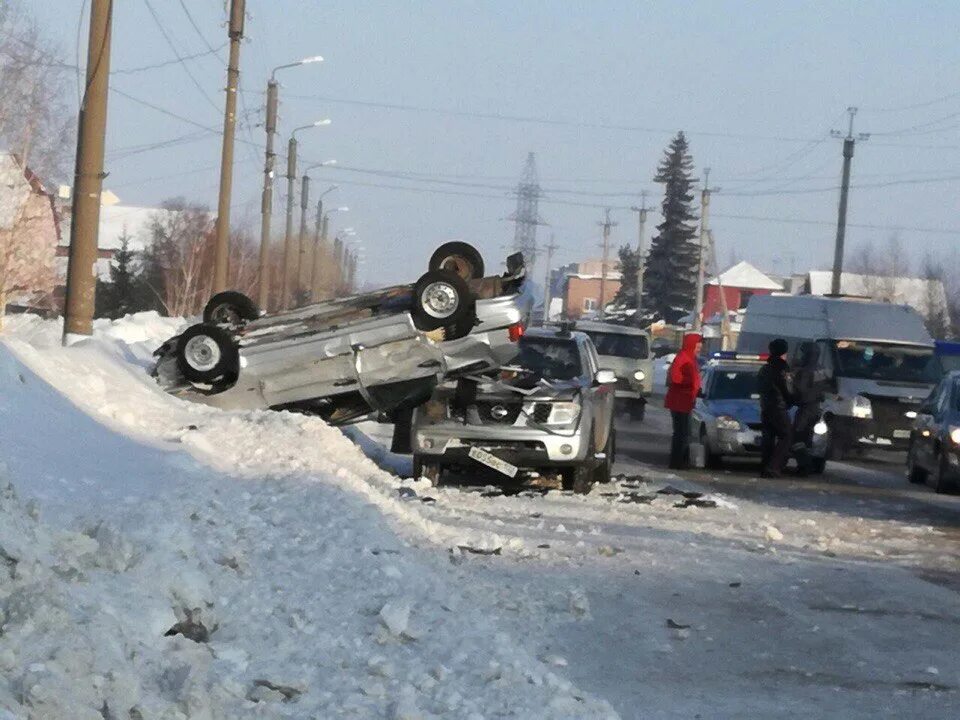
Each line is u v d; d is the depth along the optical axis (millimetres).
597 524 14820
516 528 13969
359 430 23266
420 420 17375
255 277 97688
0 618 5543
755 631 9664
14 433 10227
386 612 7691
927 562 13414
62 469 9648
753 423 23906
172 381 18391
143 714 5141
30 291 57344
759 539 14445
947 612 10719
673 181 127938
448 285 17516
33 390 12016
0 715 4785
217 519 9727
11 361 11906
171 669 5660
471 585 10227
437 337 17641
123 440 11984
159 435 13391
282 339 18266
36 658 5285
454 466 18359
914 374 31047
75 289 19156
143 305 82625
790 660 8836
